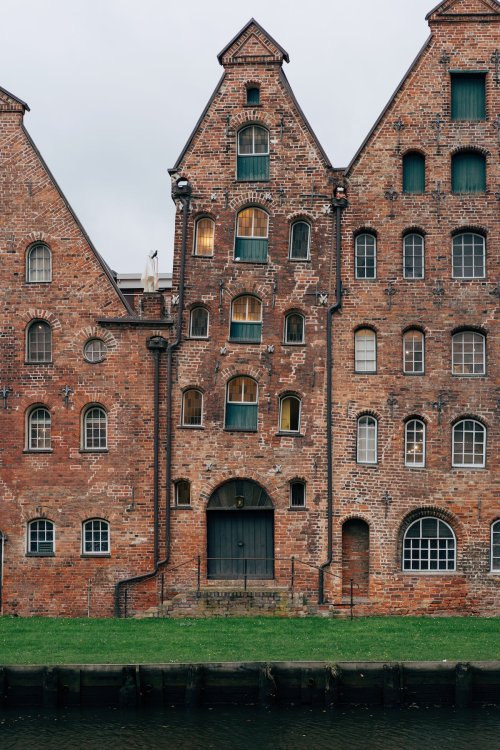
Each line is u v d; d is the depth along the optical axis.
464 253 48.84
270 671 37.78
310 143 49.34
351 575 47.69
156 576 47.53
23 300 49.16
